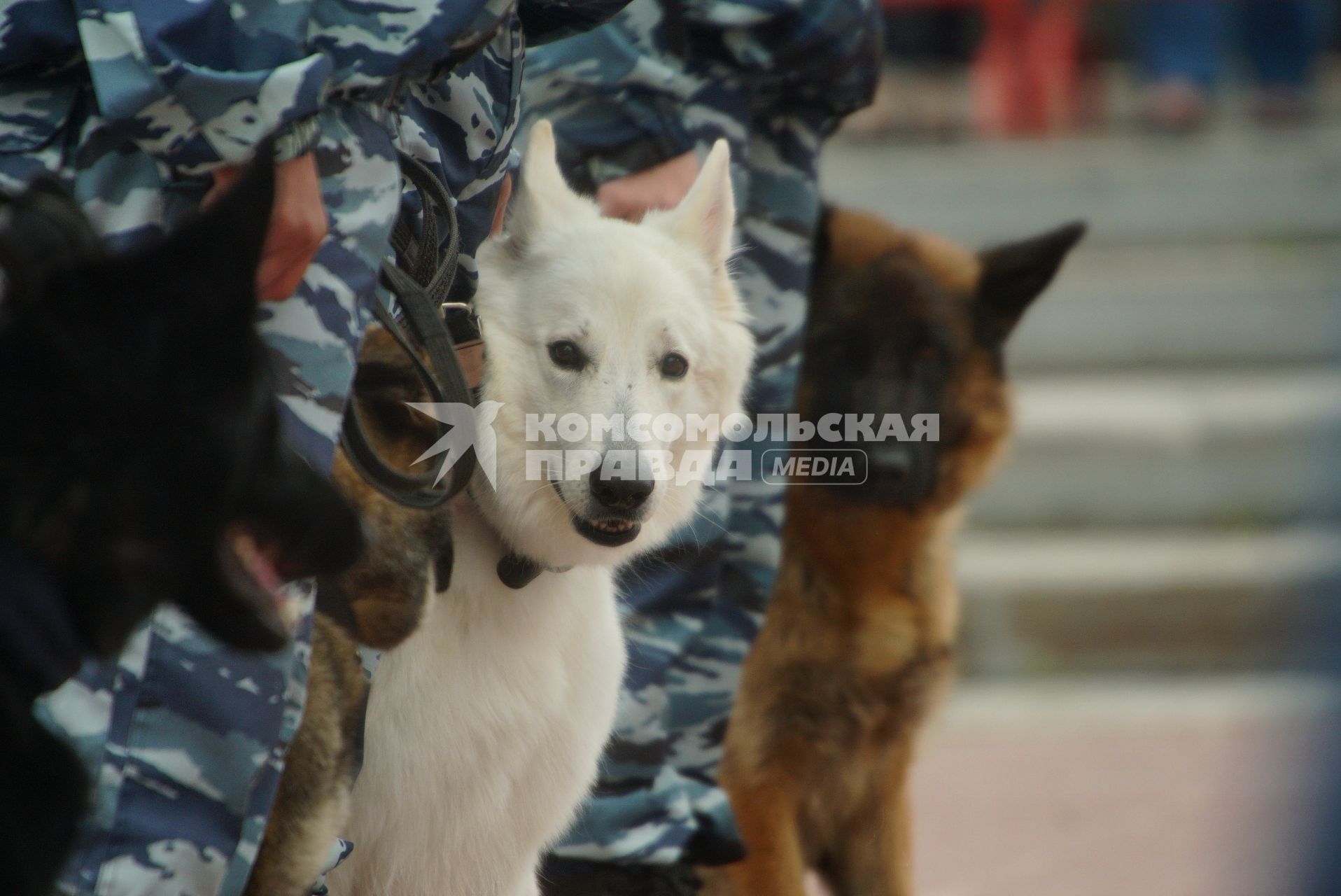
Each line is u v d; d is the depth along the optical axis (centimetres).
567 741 536
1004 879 864
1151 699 1277
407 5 437
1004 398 884
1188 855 880
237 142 409
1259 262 1875
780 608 782
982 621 1362
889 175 2030
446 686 505
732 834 687
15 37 407
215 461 310
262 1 411
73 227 318
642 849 646
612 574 648
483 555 526
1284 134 2259
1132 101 2550
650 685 655
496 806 517
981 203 1927
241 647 332
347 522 351
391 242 502
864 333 834
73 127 421
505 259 581
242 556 340
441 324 472
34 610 309
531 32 581
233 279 310
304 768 438
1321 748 203
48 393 301
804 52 672
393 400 491
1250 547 1449
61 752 327
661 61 662
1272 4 2291
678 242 610
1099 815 973
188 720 401
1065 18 2372
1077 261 1919
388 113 464
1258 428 1523
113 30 398
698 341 588
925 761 1120
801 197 719
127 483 306
